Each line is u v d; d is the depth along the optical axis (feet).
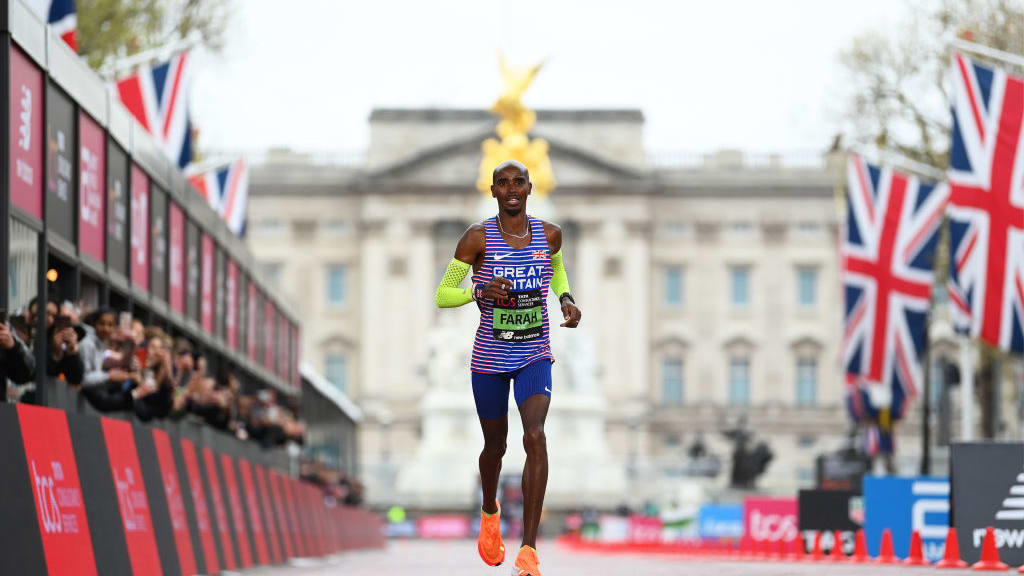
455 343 439.63
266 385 170.91
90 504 54.75
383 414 552.00
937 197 164.45
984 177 123.95
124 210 90.68
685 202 593.42
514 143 378.53
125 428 62.69
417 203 579.07
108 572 56.03
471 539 403.54
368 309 577.43
